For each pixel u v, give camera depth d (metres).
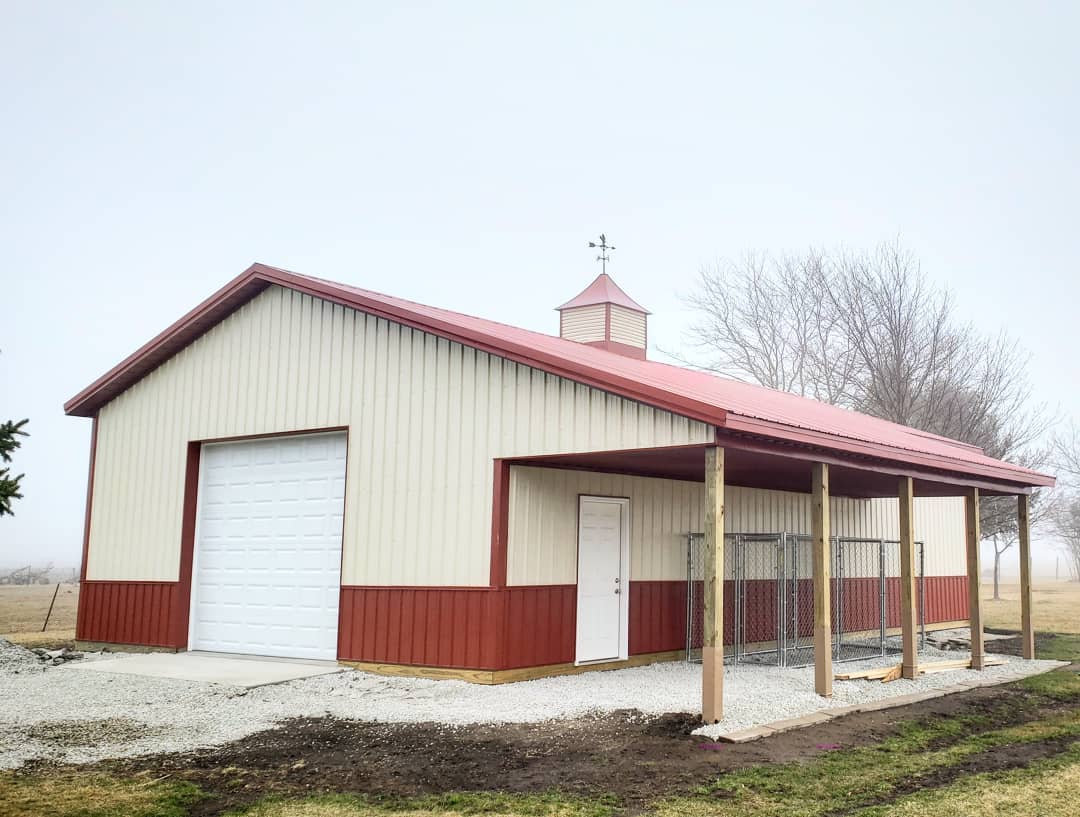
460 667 11.23
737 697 9.92
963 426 30.77
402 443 12.23
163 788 6.93
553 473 12.01
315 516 13.25
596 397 10.29
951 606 20.80
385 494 12.30
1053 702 10.95
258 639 13.62
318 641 12.85
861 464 11.23
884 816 6.26
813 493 10.52
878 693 10.79
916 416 31.39
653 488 13.73
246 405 14.14
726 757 7.67
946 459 12.85
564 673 11.95
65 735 8.66
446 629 11.42
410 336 12.36
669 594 13.86
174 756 7.89
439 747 8.05
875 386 31.94
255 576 13.84
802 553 16.73
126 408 15.83
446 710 9.52
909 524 12.31
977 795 6.79
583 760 7.59
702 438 9.25
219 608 14.20
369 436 12.60
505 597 11.16
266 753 7.96
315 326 13.48
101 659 13.64
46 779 7.18
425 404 12.06
